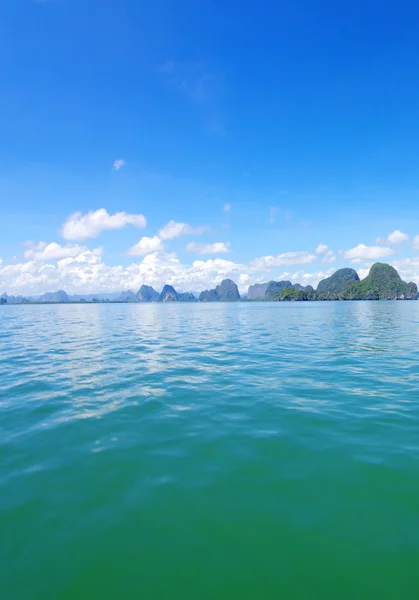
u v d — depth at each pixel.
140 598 3.39
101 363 14.13
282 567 3.73
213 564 3.78
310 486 5.16
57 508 4.68
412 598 3.37
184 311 71.06
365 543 4.03
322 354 15.69
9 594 3.42
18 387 10.66
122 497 4.93
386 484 5.18
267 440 6.73
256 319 40.91
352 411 8.25
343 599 3.36
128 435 7.05
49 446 6.57
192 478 5.41
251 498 4.89
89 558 3.86
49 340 21.75
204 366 13.39
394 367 12.91
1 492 5.05
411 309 67.00
